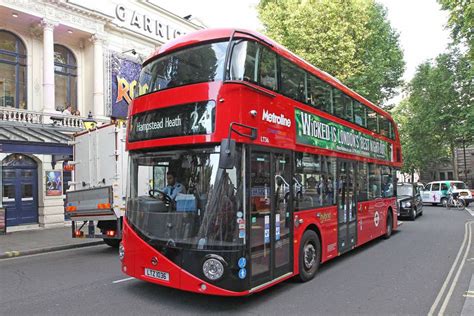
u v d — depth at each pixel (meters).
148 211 5.73
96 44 19.64
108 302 5.96
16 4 16.55
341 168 8.99
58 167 17.34
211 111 5.33
